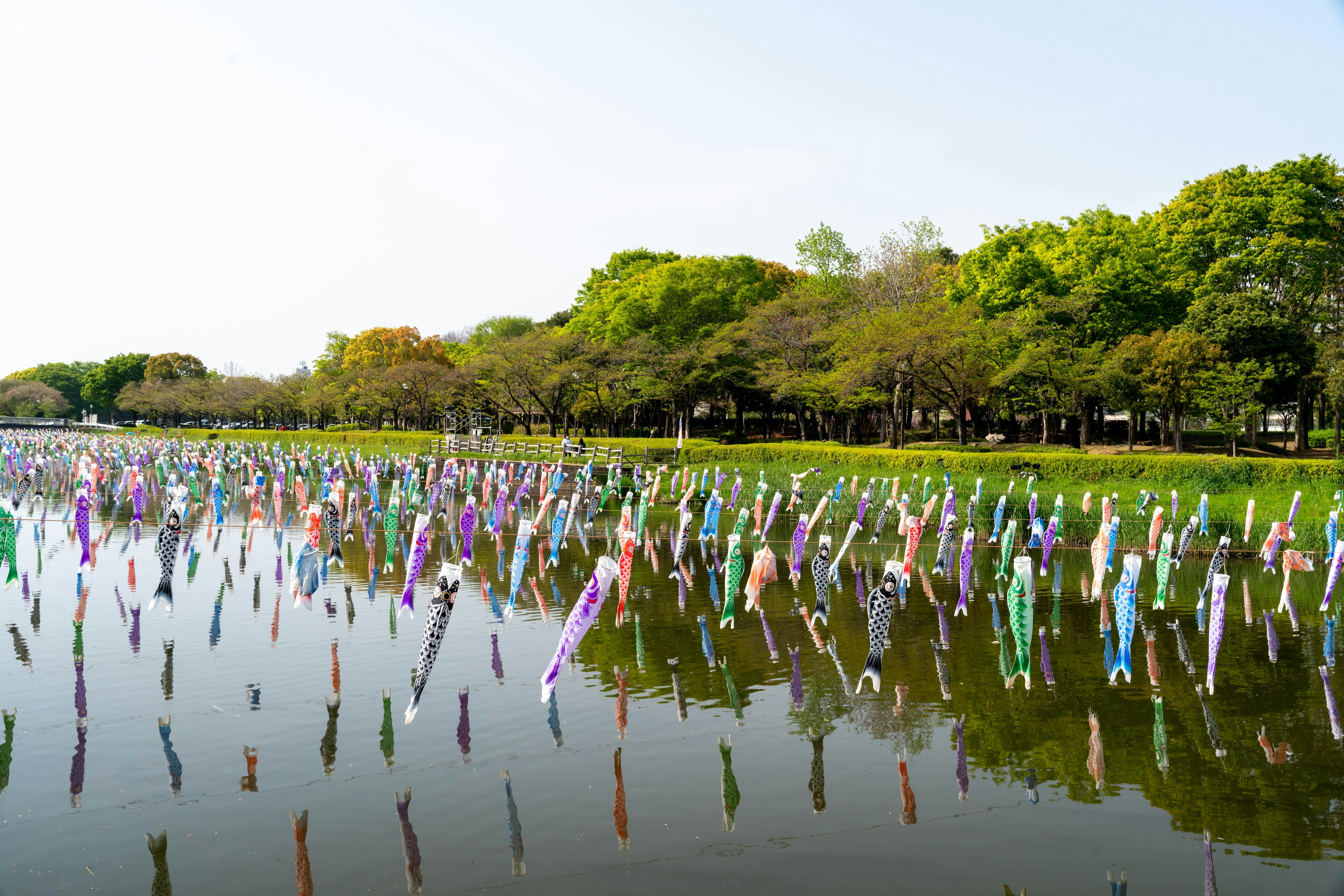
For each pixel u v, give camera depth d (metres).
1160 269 54.06
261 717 12.10
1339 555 15.53
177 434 89.25
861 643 16.08
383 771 10.50
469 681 13.73
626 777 10.43
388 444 70.88
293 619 17.22
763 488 23.39
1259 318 46.22
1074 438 59.09
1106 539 16.91
